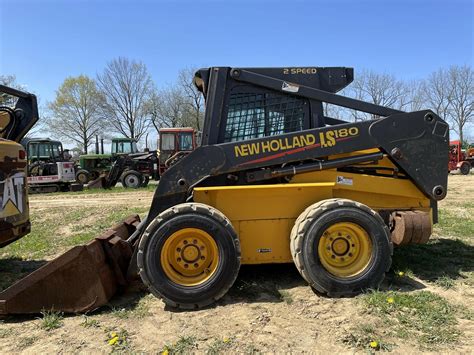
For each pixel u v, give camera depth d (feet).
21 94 18.16
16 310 12.03
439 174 14.61
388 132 14.29
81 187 61.26
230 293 13.53
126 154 66.74
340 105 14.73
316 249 12.66
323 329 10.82
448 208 31.68
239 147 13.73
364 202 14.97
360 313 11.63
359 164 14.99
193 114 156.15
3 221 15.01
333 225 12.78
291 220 13.79
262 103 14.71
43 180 61.46
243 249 13.67
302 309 12.09
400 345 9.89
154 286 12.25
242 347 10.05
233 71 14.35
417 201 15.25
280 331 10.80
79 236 24.22
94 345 10.45
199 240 12.70
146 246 12.30
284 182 14.48
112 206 39.09
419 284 13.92
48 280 12.16
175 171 13.66
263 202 13.67
